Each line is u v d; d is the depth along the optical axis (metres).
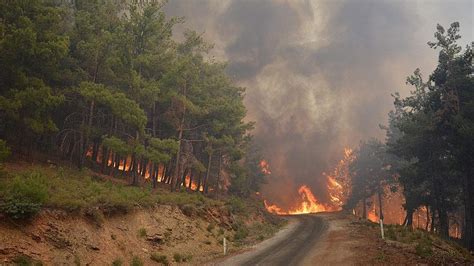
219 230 24.53
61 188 15.96
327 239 24.67
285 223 40.03
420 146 37.44
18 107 19.73
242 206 35.47
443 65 34.34
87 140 29.75
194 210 24.27
